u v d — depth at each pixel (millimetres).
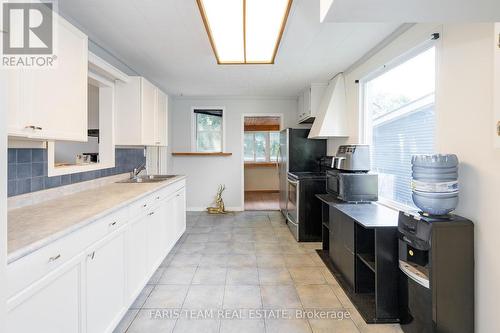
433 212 1651
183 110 5523
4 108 841
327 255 3121
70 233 1309
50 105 1550
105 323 1646
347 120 3650
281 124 5559
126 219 1956
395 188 2639
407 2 788
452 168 1621
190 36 2623
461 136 1691
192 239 3732
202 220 4758
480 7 825
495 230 1459
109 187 2654
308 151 4422
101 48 2908
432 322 1539
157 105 3479
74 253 1344
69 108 1716
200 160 5555
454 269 1540
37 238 1131
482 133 1541
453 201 1606
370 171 3006
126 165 3416
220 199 5371
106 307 1661
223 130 5535
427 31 2012
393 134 2674
